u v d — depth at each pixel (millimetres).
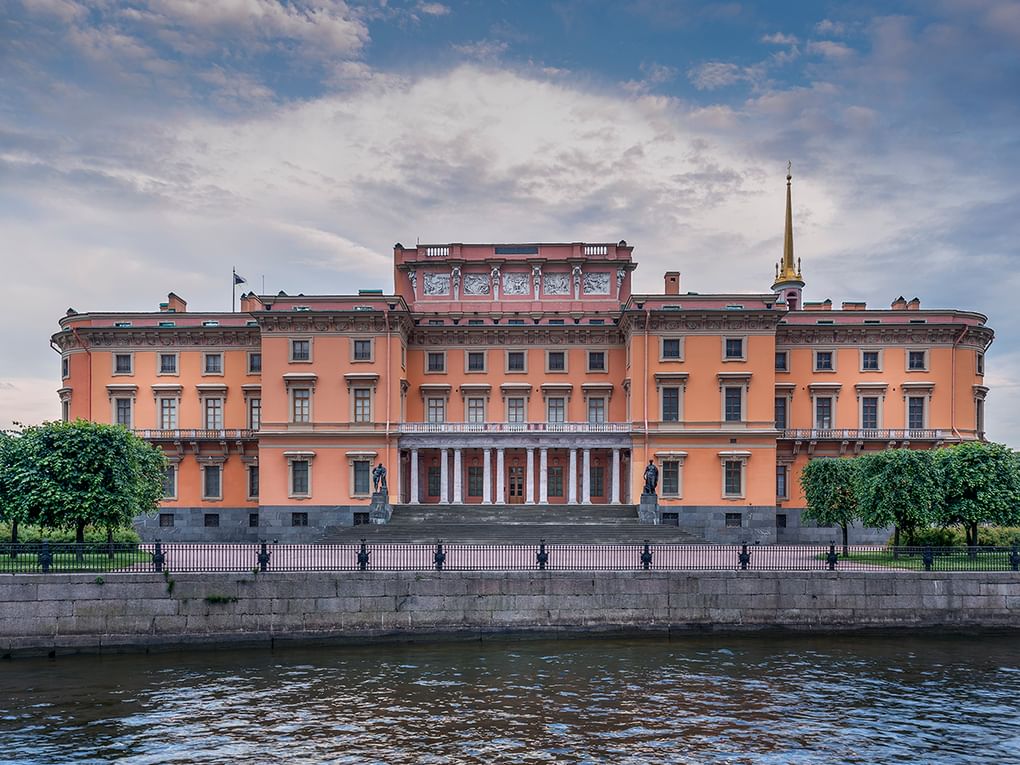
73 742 23328
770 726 24609
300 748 22797
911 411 68875
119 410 70375
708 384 66000
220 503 69312
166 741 23359
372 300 67062
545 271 73500
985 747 23016
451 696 27562
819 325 68812
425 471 70625
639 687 28594
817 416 69312
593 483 70438
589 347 70812
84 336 70438
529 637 36000
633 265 73312
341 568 36469
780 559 42031
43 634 33969
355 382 66062
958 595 37125
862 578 37156
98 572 34906
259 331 69750
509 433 66688
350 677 29984
